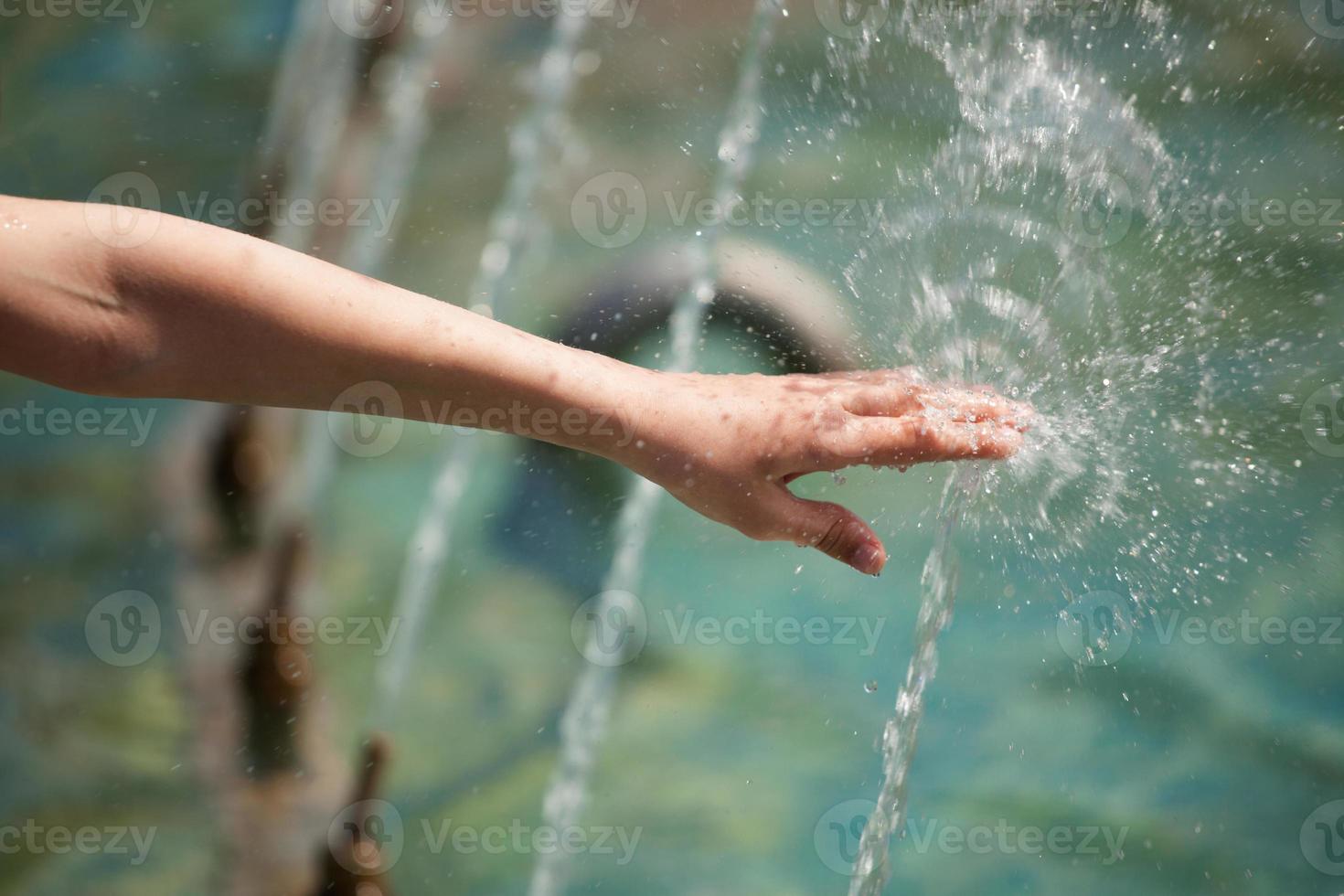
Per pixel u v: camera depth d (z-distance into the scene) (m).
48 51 14.77
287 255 4.15
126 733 7.93
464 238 12.17
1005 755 8.32
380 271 11.74
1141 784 8.02
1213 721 8.42
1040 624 9.23
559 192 12.39
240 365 4.08
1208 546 7.93
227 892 6.86
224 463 8.90
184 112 13.50
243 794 7.48
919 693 6.36
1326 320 8.72
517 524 10.50
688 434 4.59
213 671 8.09
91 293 3.90
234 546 8.69
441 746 8.44
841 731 8.72
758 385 4.81
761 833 7.81
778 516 4.77
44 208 3.94
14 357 3.89
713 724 8.73
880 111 9.83
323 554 10.04
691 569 10.34
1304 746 8.14
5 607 9.05
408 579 9.90
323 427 9.57
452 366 4.27
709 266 9.86
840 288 7.98
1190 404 7.38
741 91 12.48
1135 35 8.58
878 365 6.89
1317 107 10.35
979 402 4.94
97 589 9.04
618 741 8.65
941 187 6.89
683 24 13.57
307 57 12.26
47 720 8.05
